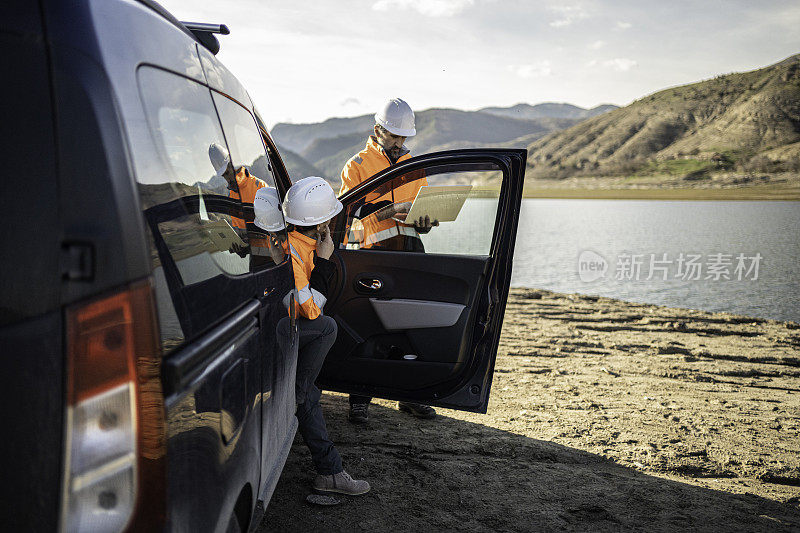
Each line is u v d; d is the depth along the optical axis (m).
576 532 3.04
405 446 3.99
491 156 3.33
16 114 1.16
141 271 1.21
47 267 1.13
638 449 4.25
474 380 3.47
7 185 1.14
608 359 6.97
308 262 3.15
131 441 1.17
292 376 2.69
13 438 1.11
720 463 4.11
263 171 2.53
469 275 3.42
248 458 1.84
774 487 3.81
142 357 1.19
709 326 9.08
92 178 1.16
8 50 1.16
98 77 1.21
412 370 3.56
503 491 3.45
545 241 27.91
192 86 1.76
